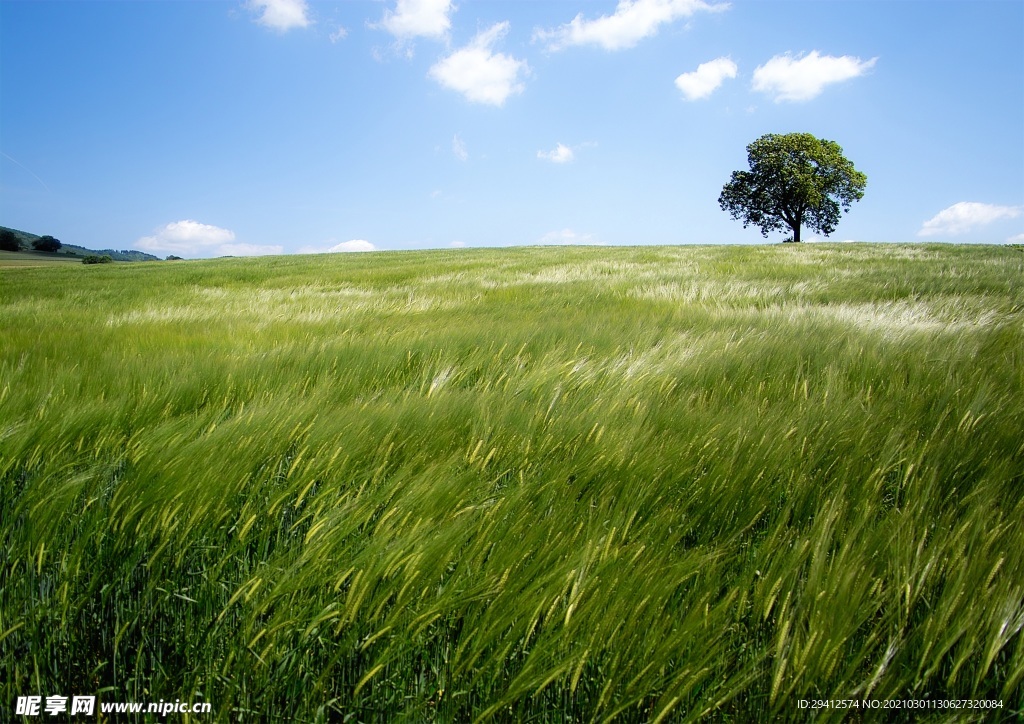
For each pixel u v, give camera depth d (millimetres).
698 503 1639
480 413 2197
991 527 1444
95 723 1175
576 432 2076
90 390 2869
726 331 4387
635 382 2777
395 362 3572
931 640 1113
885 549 1352
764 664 1161
